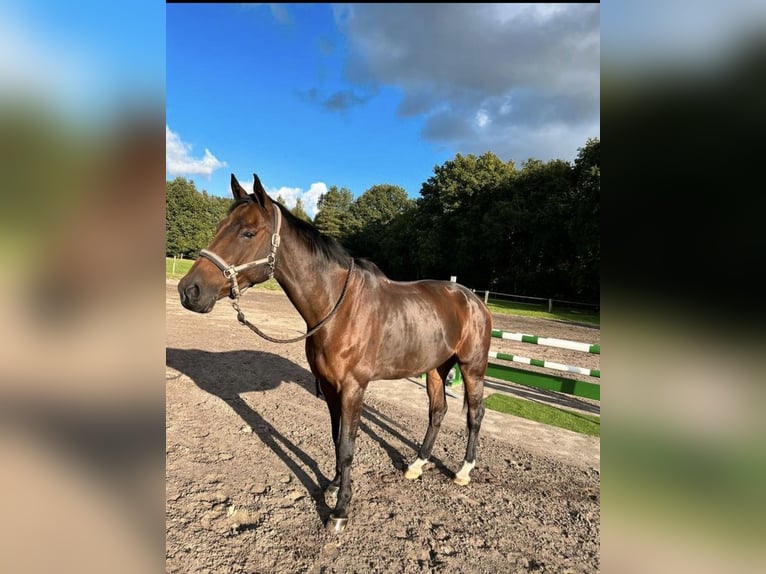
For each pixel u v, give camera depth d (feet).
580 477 10.70
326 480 9.76
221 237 6.90
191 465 9.98
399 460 11.09
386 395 16.84
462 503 9.20
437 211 98.73
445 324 9.43
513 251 85.20
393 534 7.96
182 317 30.35
